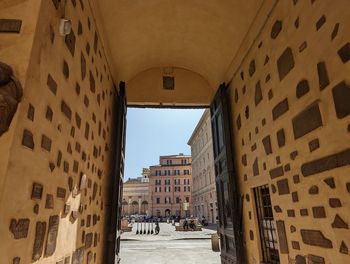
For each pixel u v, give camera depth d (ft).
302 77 7.66
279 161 9.09
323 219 6.63
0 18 5.03
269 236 11.03
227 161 14.28
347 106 5.79
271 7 9.73
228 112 15.28
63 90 6.81
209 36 14.55
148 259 27.43
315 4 7.02
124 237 53.36
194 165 133.80
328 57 6.46
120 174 14.79
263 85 10.53
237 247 12.81
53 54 6.06
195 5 12.71
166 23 14.01
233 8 11.82
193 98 18.47
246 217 12.65
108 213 13.65
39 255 5.41
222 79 16.48
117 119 15.52
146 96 18.17
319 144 6.82
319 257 6.78
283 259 8.73
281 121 8.95
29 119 4.86
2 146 4.20
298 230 7.81
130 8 12.25
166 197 174.09
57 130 6.39
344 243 5.86
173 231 71.56
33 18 5.12
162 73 18.71
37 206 5.27
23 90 4.62
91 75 9.95
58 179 6.49
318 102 6.86
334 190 6.20
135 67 17.38
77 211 8.18
